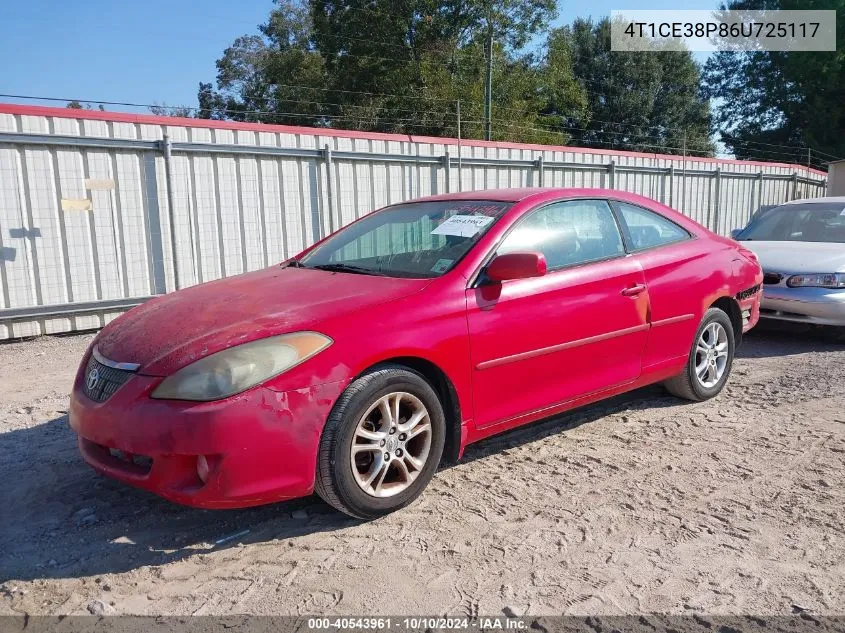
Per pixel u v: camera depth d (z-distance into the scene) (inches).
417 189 422.3
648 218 182.2
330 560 112.0
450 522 124.6
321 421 113.6
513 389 142.9
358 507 120.0
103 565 111.2
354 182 392.2
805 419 179.6
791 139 1631.4
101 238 311.0
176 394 108.3
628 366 167.2
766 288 270.8
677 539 118.1
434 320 128.6
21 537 120.1
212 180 339.0
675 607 99.0
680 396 194.2
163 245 328.8
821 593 102.0
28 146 286.5
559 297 148.7
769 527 122.2
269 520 126.0
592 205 168.6
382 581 105.9
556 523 124.0
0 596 102.7
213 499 107.4
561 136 1352.1
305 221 374.3
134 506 131.9
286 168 363.6
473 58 1200.2
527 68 1314.0
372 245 163.5
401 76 1198.9
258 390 108.7
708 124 1793.8
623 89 1701.5
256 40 1747.0
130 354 118.1
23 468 150.6
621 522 124.3
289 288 137.9
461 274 136.9
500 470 148.1
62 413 190.1
